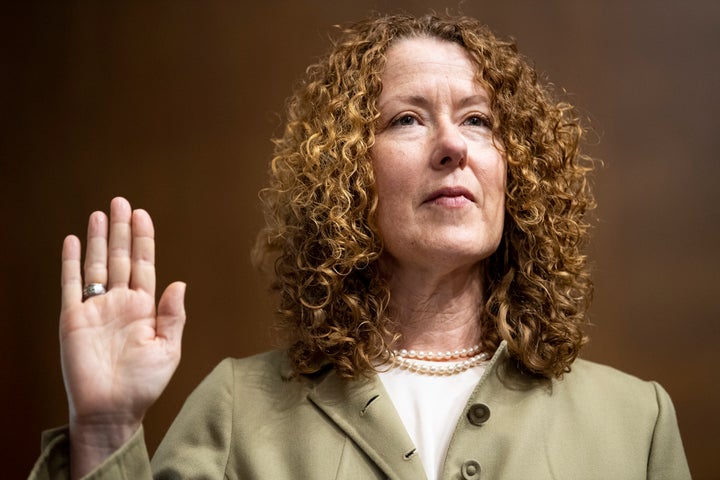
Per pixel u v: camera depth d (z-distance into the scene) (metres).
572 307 3.39
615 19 5.41
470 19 3.59
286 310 3.39
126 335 2.79
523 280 3.39
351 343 3.19
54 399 6.19
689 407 5.07
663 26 5.34
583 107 5.39
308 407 3.13
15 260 6.23
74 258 2.86
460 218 3.13
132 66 6.18
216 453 3.08
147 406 2.77
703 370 5.09
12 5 6.31
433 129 3.26
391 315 3.31
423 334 3.28
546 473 2.93
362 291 3.32
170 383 5.84
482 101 3.33
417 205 3.16
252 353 5.82
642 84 5.33
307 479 2.94
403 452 2.93
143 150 6.11
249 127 5.99
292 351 3.31
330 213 3.27
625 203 5.25
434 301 3.28
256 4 6.05
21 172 6.25
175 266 5.95
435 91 3.27
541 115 3.60
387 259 3.34
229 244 5.93
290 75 5.96
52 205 6.21
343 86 3.46
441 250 3.11
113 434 2.74
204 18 6.11
